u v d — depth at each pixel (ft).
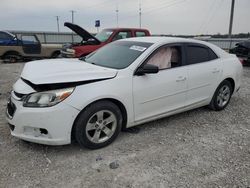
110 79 11.93
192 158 11.52
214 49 16.93
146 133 13.93
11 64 43.78
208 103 16.99
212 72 16.19
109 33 32.53
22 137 11.21
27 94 10.96
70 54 30.55
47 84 10.72
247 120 16.30
